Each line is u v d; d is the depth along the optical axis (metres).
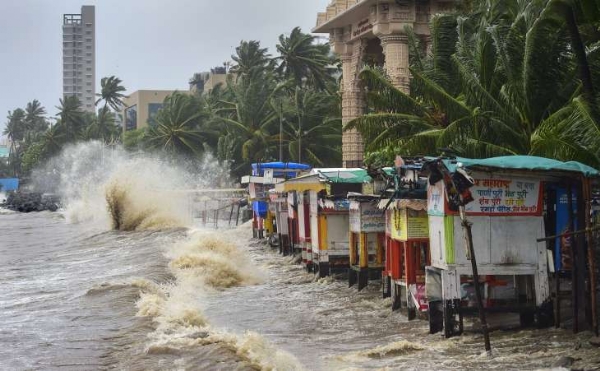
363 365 10.87
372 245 17.22
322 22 53.69
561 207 13.40
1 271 24.38
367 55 51.59
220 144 71.81
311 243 20.75
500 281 12.31
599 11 15.79
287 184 19.66
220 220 44.31
